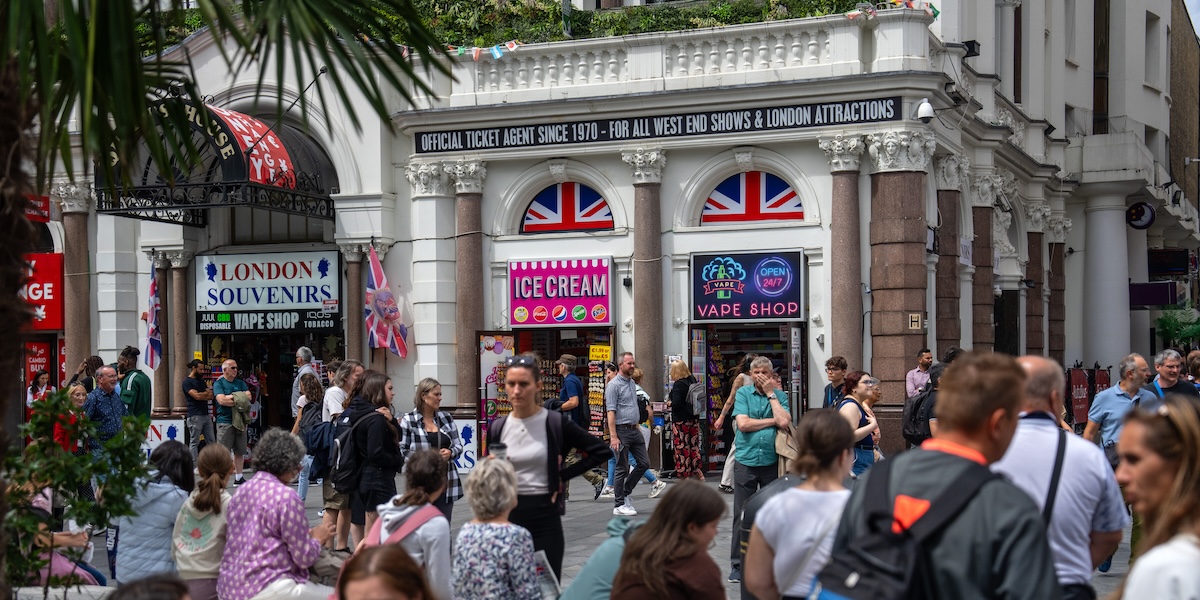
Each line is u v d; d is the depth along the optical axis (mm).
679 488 5508
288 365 22672
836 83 18688
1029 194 27438
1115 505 5035
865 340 18969
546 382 20125
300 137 21562
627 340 20109
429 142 20891
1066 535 4902
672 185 19984
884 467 4129
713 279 19609
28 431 6902
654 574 5355
